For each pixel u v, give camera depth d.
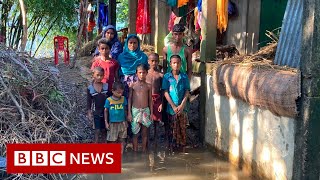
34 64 5.50
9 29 14.61
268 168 4.27
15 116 4.66
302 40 3.54
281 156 3.99
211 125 5.77
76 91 7.56
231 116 5.16
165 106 5.77
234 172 4.86
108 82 5.73
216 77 5.43
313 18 3.39
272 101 3.94
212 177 4.68
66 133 5.08
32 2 13.62
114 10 11.98
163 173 4.81
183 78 5.61
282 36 4.73
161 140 6.19
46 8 14.02
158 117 5.75
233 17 8.17
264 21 7.42
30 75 5.16
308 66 3.45
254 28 7.62
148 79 5.71
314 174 3.58
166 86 5.60
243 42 7.91
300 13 4.43
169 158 5.40
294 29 4.49
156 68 5.78
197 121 6.45
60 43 10.91
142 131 5.65
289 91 3.66
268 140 4.25
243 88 4.60
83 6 11.59
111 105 5.46
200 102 6.06
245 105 4.77
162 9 8.74
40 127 4.69
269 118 4.22
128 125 5.79
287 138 3.87
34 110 4.88
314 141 3.54
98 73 5.52
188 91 5.70
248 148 4.72
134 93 5.57
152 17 10.13
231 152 5.18
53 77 5.55
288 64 4.51
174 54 5.86
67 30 15.59
